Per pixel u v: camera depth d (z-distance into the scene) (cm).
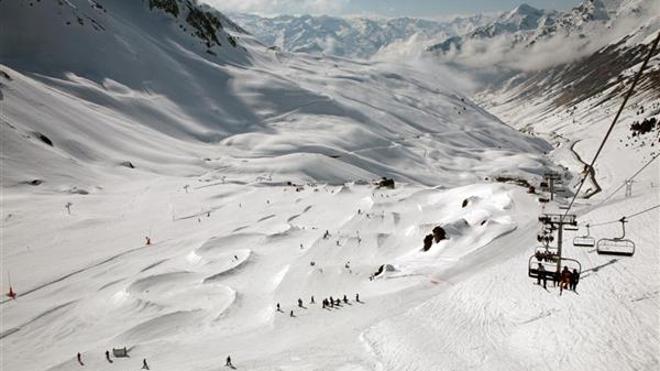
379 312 5519
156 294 7188
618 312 3716
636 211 6462
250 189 13438
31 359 5547
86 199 12119
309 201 11919
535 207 9450
